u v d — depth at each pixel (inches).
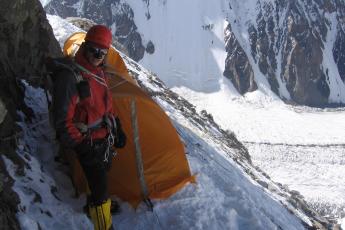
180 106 729.0
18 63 269.9
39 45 298.7
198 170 331.6
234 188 330.6
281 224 350.0
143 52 5871.1
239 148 850.1
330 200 2763.3
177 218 251.3
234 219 273.0
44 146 247.0
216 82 5605.3
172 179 263.3
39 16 299.9
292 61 5792.3
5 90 245.4
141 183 252.4
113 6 5743.1
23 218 192.5
